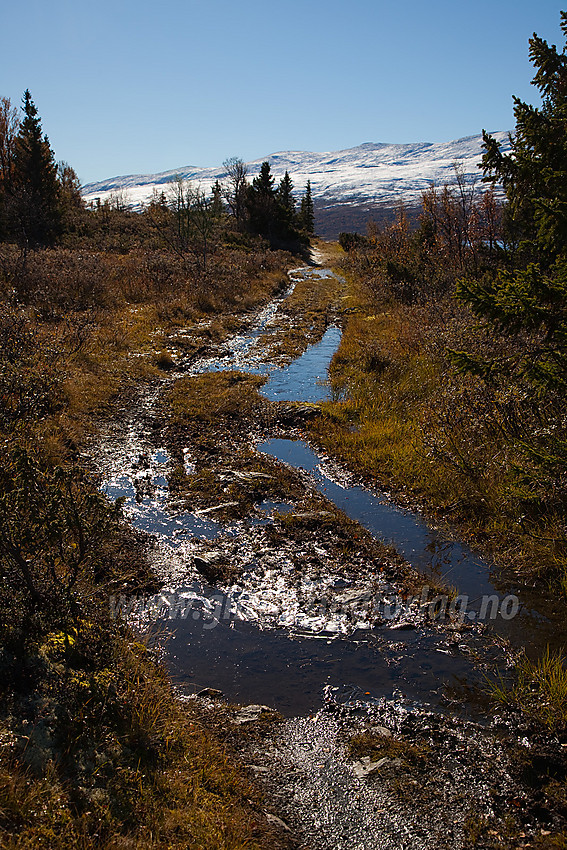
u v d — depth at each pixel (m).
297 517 6.76
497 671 4.43
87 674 3.46
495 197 15.66
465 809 3.25
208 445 9.04
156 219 41.81
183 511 6.86
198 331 17.52
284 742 3.72
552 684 4.11
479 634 4.87
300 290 29.00
